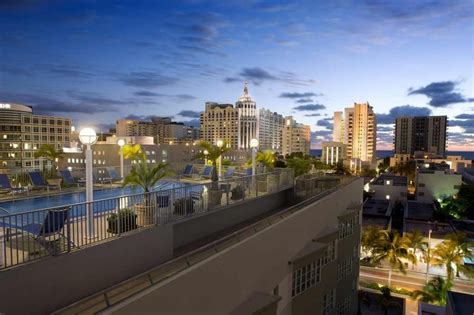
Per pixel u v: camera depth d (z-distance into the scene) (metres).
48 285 6.82
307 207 15.53
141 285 8.12
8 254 7.33
